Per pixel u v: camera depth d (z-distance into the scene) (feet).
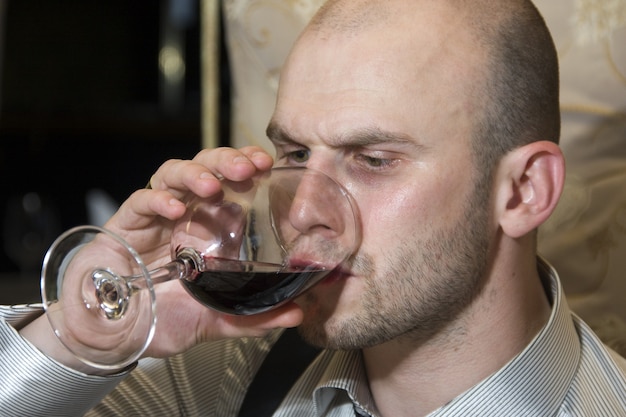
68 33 13.29
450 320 4.78
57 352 4.72
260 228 4.13
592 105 6.42
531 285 5.04
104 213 10.64
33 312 4.85
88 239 4.09
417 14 4.65
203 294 4.23
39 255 11.72
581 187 6.46
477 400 4.79
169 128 13.48
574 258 6.51
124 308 3.94
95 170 14.03
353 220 4.29
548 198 4.84
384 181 4.53
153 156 14.03
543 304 5.16
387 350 4.96
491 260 4.83
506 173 4.81
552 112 5.09
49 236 11.81
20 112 13.39
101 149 13.99
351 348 4.57
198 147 13.99
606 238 6.46
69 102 13.43
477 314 4.82
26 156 13.85
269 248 4.12
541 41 5.01
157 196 4.51
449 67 4.59
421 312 4.59
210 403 5.80
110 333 3.99
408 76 4.50
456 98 4.58
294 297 4.24
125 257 4.06
